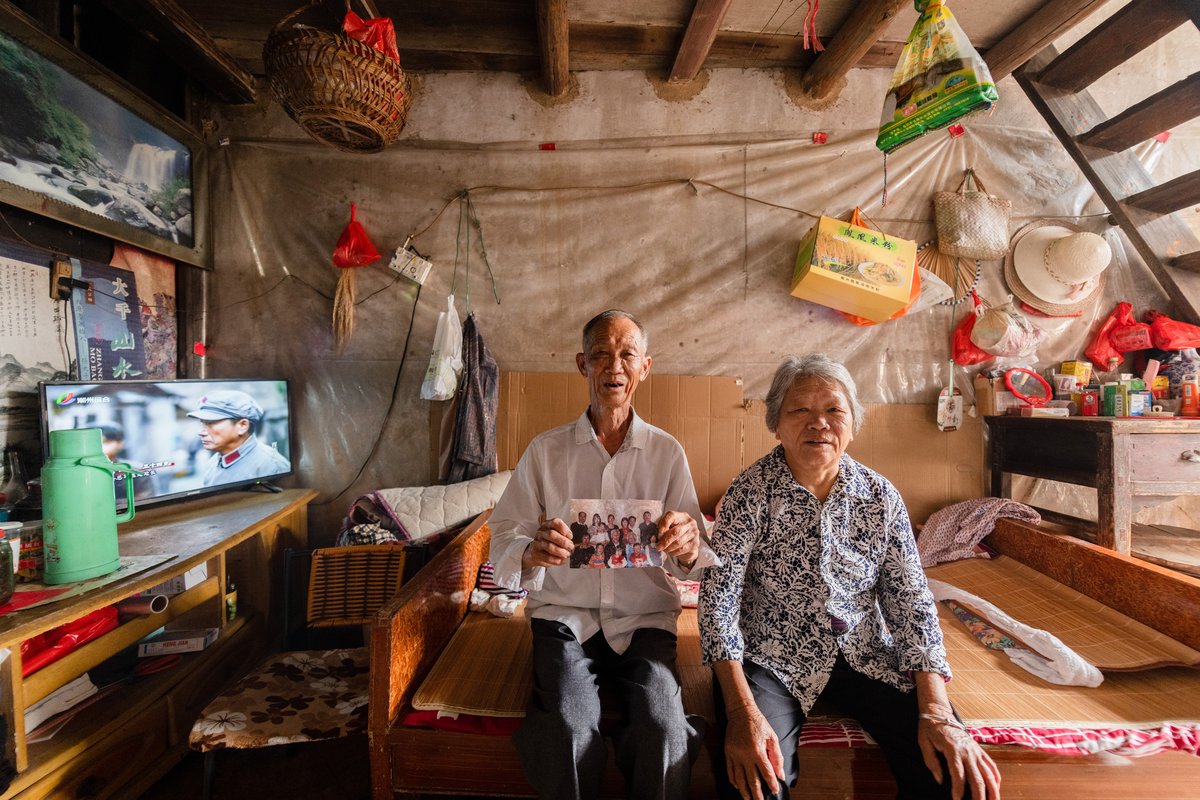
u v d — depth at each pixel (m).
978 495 2.86
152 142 2.49
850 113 2.88
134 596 1.78
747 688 1.30
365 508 2.55
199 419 2.35
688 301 2.88
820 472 1.39
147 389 2.15
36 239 2.05
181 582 1.96
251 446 2.56
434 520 2.50
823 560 1.38
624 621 1.59
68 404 1.90
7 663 1.33
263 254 2.88
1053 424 2.40
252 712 1.57
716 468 2.86
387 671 1.40
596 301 2.88
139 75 2.59
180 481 2.27
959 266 2.84
